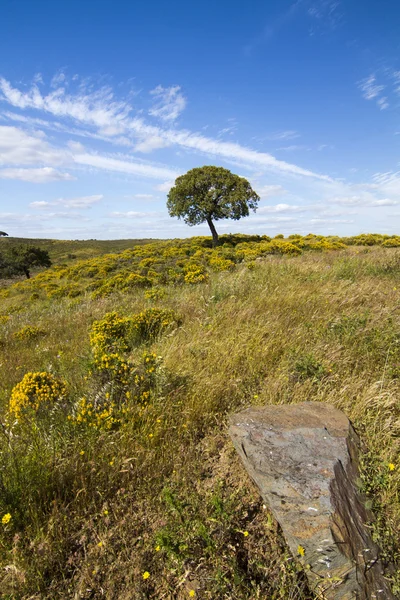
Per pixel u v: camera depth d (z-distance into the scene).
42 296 20.80
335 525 1.89
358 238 26.83
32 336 7.57
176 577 1.99
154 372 3.76
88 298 12.73
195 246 33.66
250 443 2.55
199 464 2.74
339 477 2.21
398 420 2.87
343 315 4.96
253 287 7.33
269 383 3.61
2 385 4.69
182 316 6.36
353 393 3.29
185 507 2.34
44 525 2.32
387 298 5.83
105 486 2.60
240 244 30.27
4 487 2.41
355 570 1.78
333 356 3.85
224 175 35.62
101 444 2.94
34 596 1.93
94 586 1.99
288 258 14.62
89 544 2.23
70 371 4.72
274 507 2.09
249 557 2.05
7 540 2.23
